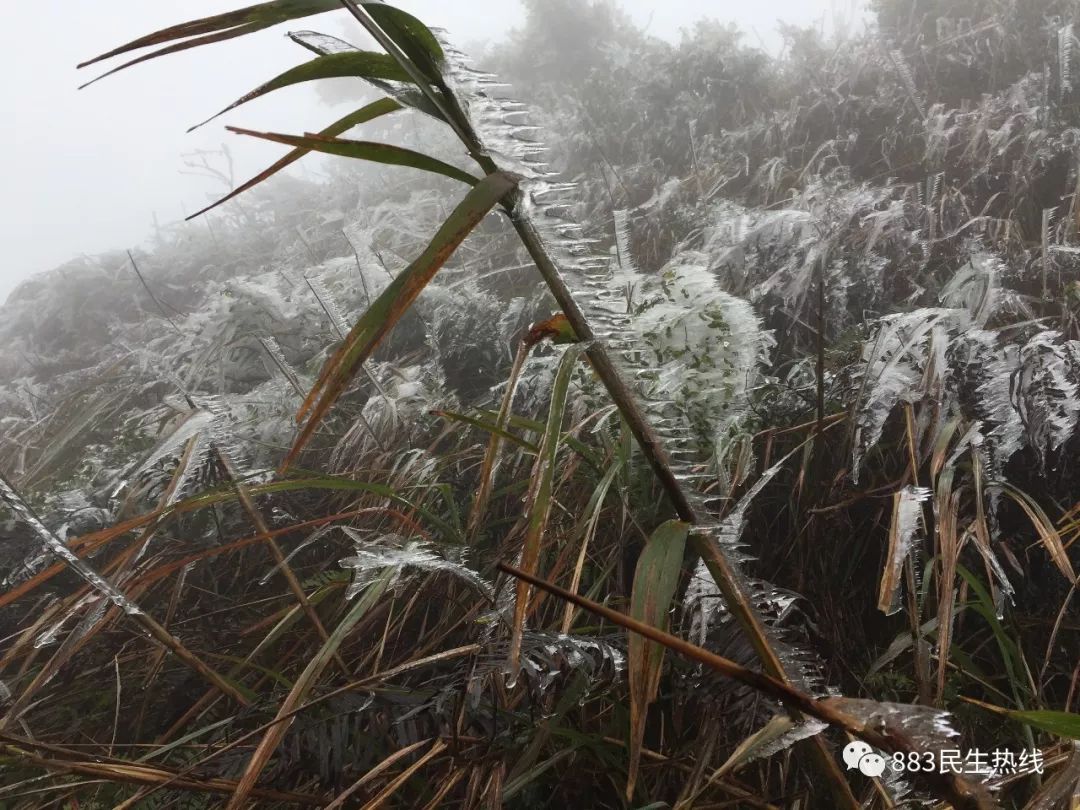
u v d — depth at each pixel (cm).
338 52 79
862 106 342
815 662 78
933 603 131
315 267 372
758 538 146
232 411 242
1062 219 224
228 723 119
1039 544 135
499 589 113
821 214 240
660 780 108
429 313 277
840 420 151
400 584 128
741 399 137
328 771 101
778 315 206
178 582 163
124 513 192
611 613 54
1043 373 137
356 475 205
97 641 170
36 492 242
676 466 76
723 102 428
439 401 221
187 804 115
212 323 304
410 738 102
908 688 118
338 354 59
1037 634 130
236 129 64
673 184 317
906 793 82
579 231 83
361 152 67
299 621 160
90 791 129
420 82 69
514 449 188
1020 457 145
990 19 365
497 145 74
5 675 170
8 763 101
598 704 121
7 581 187
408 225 429
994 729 112
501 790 99
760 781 107
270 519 190
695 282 149
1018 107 289
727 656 92
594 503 126
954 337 151
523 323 253
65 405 378
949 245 231
